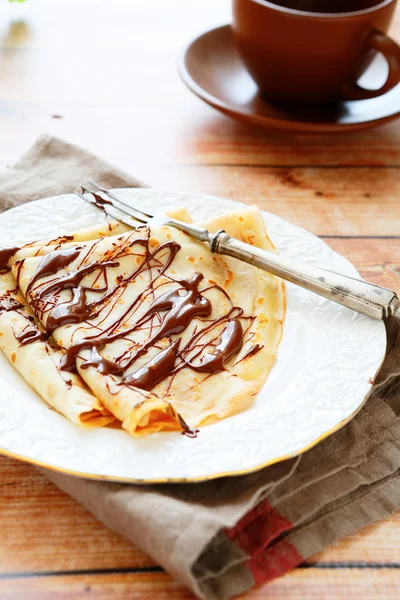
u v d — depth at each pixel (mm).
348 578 467
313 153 735
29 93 775
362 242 648
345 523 485
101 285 546
